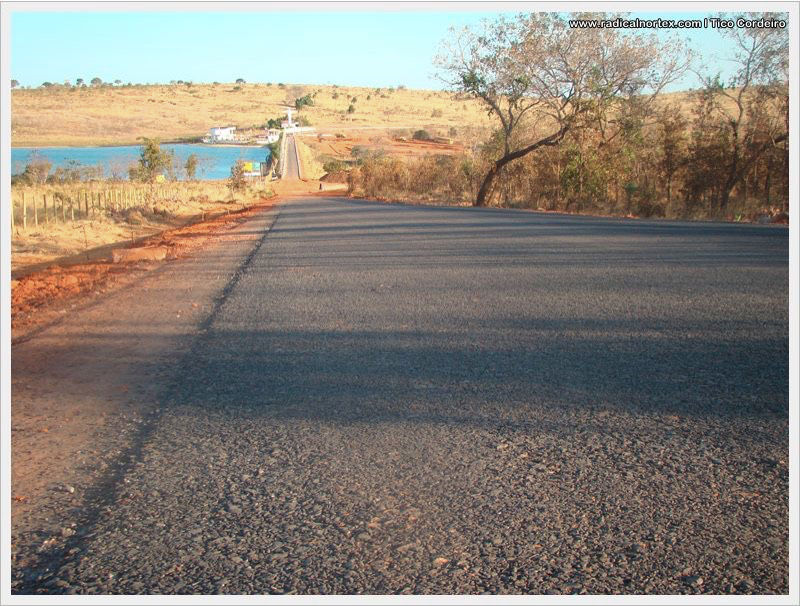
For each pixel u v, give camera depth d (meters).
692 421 4.49
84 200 30.28
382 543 3.16
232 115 199.88
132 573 3.01
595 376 5.48
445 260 12.24
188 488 3.79
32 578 3.00
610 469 3.84
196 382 5.76
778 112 26.00
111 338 7.51
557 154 32.22
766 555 2.99
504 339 6.73
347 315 8.09
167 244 17.80
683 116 29.45
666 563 2.95
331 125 171.00
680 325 7.05
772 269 10.22
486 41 32.38
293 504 3.55
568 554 3.03
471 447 4.19
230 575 2.96
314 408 4.97
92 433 4.73
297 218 24.98
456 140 115.06
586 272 10.46
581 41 30.33
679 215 25.03
